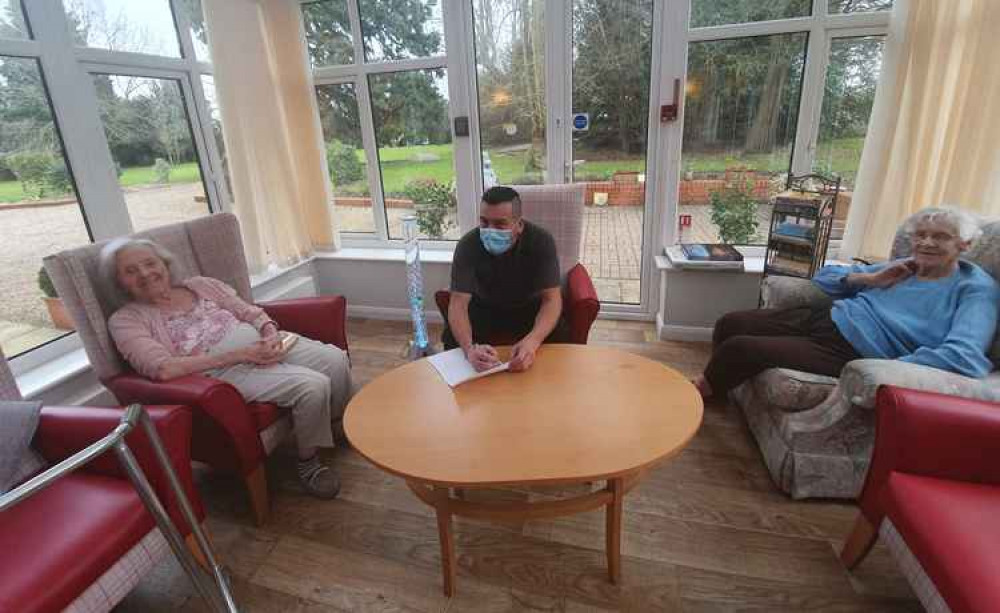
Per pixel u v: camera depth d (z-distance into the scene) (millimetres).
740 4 2395
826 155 2525
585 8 2588
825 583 1346
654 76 2602
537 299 1974
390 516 1655
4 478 1195
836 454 1555
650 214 2844
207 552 1202
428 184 3189
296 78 2961
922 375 1313
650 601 1317
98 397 1920
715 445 1925
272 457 1982
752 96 2527
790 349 1709
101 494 1178
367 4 2869
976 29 1939
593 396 1414
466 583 1392
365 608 1335
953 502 1056
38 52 1845
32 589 945
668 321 2791
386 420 1335
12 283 1863
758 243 2785
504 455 1178
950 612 941
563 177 2914
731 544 1481
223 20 2541
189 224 1959
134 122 2283
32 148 1883
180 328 1690
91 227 2072
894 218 2273
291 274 3121
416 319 2607
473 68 2828
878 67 2340
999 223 1573
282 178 3002
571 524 1581
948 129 2074
